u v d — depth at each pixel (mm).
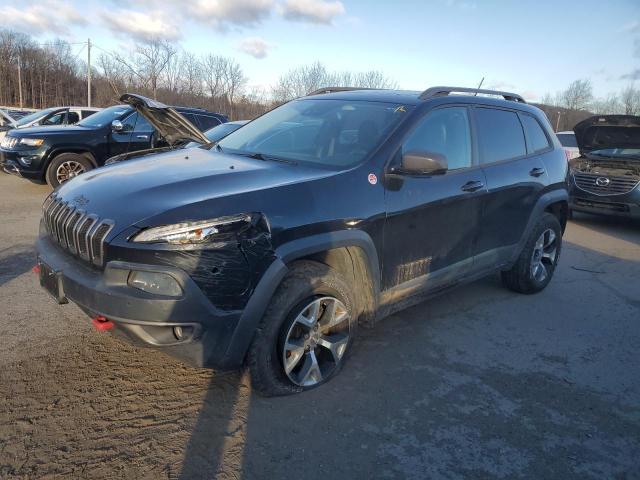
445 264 4027
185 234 2578
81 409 2922
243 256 2711
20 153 9211
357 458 2678
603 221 10422
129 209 2736
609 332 4504
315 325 3176
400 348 3934
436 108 3957
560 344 4199
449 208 3902
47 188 10008
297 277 2994
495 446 2848
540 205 4965
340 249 3307
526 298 5242
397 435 2883
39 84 69250
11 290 4539
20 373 3244
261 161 3574
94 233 2703
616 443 2943
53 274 2908
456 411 3150
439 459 2713
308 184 3084
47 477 2396
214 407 3016
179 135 5699
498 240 4570
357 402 3170
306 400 3148
